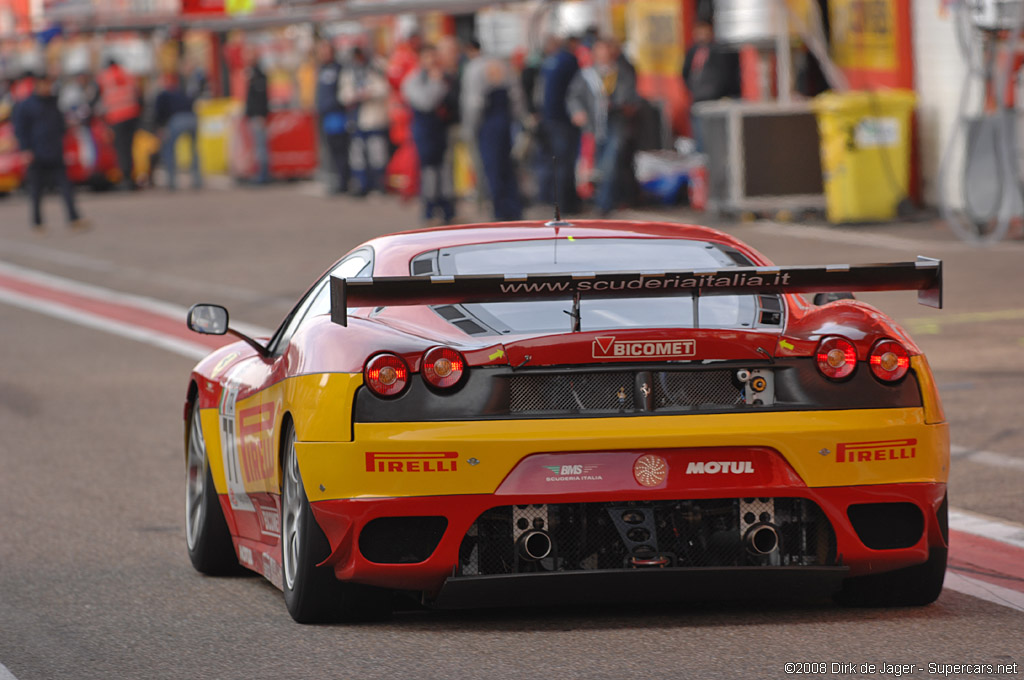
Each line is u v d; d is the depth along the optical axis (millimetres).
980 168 67688
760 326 20422
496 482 19438
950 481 31203
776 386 19828
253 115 123375
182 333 57375
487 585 19797
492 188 82500
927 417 20172
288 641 20578
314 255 77062
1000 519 27766
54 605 23391
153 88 137000
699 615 21328
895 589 21453
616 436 19359
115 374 49219
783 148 77500
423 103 86438
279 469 21641
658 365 19641
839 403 19891
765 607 21812
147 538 28516
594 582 19859
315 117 118812
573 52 85000
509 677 18422
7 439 39219
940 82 77875
